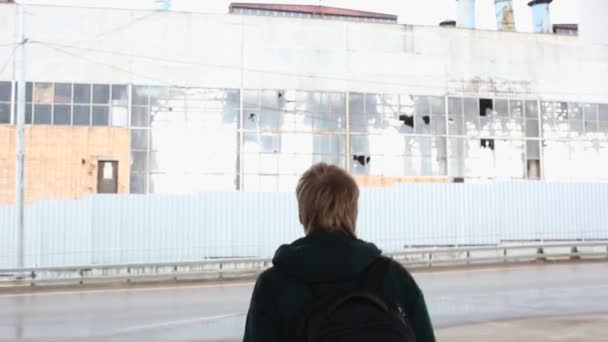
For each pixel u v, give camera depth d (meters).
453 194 26.80
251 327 1.84
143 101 30.58
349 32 33.09
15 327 11.09
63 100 29.88
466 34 34.78
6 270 18.70
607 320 10.95
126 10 30.80
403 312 1.83
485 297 14.27
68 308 13.59
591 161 35.81
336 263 1.81
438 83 34.03
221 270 20.39
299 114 32.06
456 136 33.94
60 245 22.98
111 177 29.95
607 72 36.69
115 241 23.33
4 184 28.70
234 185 30.95
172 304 14.02
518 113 35.09
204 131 31.00
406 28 33.94
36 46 29.83
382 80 33.28
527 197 27.88
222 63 31.48
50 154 29.41
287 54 32.25
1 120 29.05
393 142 33.03
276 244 24.61
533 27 47.97
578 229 28.39
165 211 23.83
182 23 31.28
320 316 1.71
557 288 15.90
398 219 25.98
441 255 24.52
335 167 2.10
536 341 9.07
